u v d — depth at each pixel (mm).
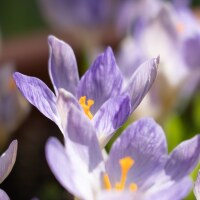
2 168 294
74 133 282
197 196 292
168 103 463
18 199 551
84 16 550
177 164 296
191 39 458
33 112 591
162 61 467
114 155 300
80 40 571
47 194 546
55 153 262
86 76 314
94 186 289
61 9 551
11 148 291
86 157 289
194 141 293
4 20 796
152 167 300
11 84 426
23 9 802
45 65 635
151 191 297
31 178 560
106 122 296
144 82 298
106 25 559
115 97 291
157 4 547
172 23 473
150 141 300
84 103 306
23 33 800
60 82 314
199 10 712
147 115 458
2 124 434
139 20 488
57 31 656
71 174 270
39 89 298
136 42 484
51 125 596
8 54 639
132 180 300
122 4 552
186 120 574
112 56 313
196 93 576
